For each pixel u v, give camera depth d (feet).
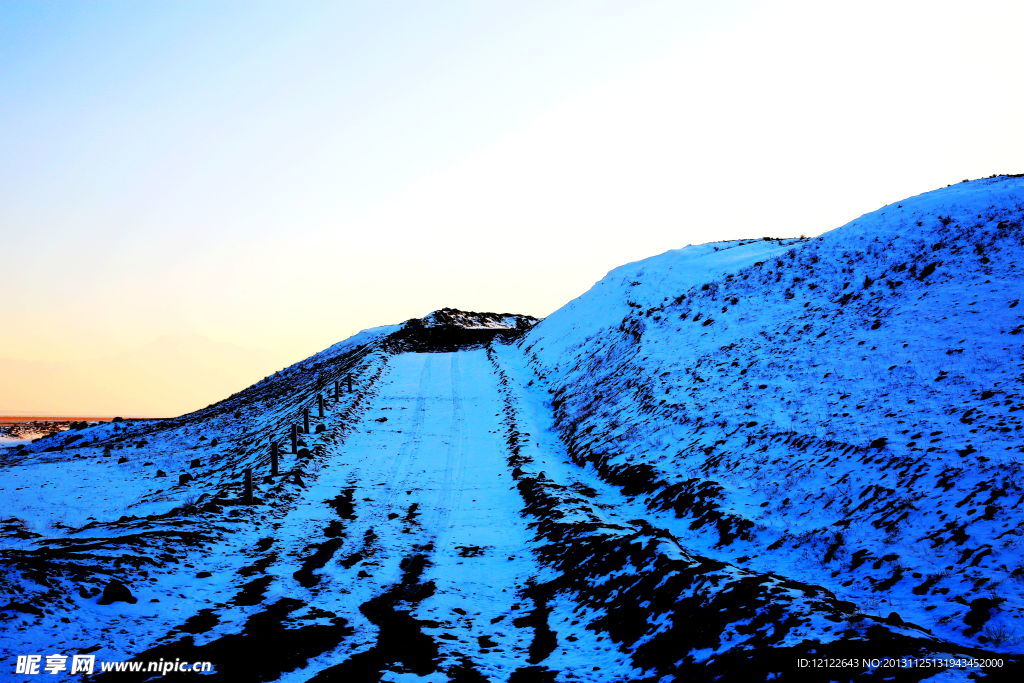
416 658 30.68
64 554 39.50
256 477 72.28
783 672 23.59
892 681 21.65
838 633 26.07
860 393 67.21
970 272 85.81
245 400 182.29
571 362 138.10
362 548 50.85
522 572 47.42
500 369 150.20
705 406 79.77
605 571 41.60
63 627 30.78
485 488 71.87
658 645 30.60
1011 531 36.50
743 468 60.08
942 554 36.83
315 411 106.63
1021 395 54.85
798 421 65.87
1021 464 43.42
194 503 63.16
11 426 254.06
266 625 34.12
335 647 31.86
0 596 31.55
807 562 41.34
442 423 105.81
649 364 103.65
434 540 54.75
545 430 102.78
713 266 150.30
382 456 86.02
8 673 25.89
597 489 69.77
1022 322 68.13
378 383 139.13
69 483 93.09
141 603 35.58
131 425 168.76
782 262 120.88
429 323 246.27
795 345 88.12
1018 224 92.68
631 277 169.48
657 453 72.33
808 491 51.31
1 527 57.16
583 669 30.35
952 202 110.42
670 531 52.85
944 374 64.08
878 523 42.91
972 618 29.81
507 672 30.12
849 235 117.91
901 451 51.60
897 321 80.94
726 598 31.99
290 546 50.16
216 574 42.47
